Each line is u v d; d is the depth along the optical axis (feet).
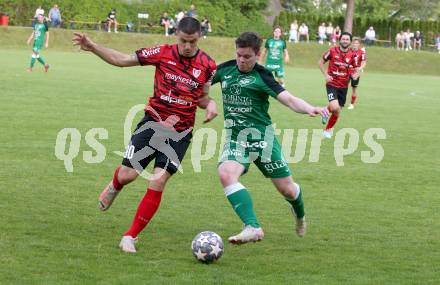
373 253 45.65
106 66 221.25
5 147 77.00
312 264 42.80
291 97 44.14
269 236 48.91
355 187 66.80
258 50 44.16
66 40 301.43
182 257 43.09
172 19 348.38
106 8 337.93
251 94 45.14
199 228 50.06
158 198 44.62
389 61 329.93
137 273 39.68
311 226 52.06
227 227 50.65
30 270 39.34
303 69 294.05
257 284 38.68
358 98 165.07
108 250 43.70
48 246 43.80
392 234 50.55
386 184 68.69
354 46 130.11
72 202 55.62
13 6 322.75
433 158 84.79
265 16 422.82
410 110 140.77
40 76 165.27
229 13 377.91
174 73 45.34
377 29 388.37
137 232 44.21
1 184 60.44
